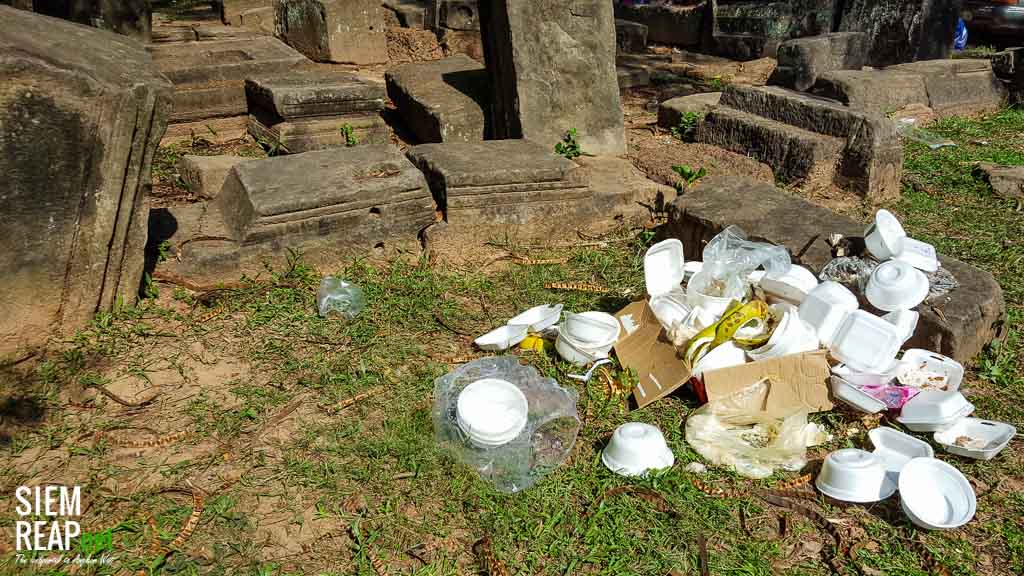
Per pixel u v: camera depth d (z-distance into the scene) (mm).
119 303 4043
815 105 6516
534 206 5125
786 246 4367
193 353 3812
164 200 5664
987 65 9219
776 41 11359
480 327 4164
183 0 15727
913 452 3188
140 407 3422
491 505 2945
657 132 7949
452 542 2805
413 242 4930
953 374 3549
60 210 3643
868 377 3467
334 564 2701
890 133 6082
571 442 3256
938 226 5629
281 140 6602
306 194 4469
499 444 3104
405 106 7324
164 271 4344
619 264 4906
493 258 4969
